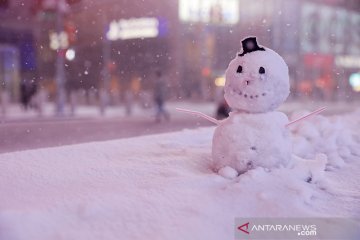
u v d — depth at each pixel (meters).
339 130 6.23
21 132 12.80
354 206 3.65
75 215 3.05
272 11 41.44
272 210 3.26
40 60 34.25
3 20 29.86
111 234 2.88
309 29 45.25
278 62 4.05
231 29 41.19
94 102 34.97
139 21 40.28
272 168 3.89
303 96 40.78
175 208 3.21
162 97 17.69
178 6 40.47
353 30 48.88
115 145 5.73
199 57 41.41
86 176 4.14
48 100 36.06
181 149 5.36
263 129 3.92
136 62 41.81
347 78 48.84
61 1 23.27
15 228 2.74
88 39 35.22
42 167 4.47
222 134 4.05
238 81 4.02
